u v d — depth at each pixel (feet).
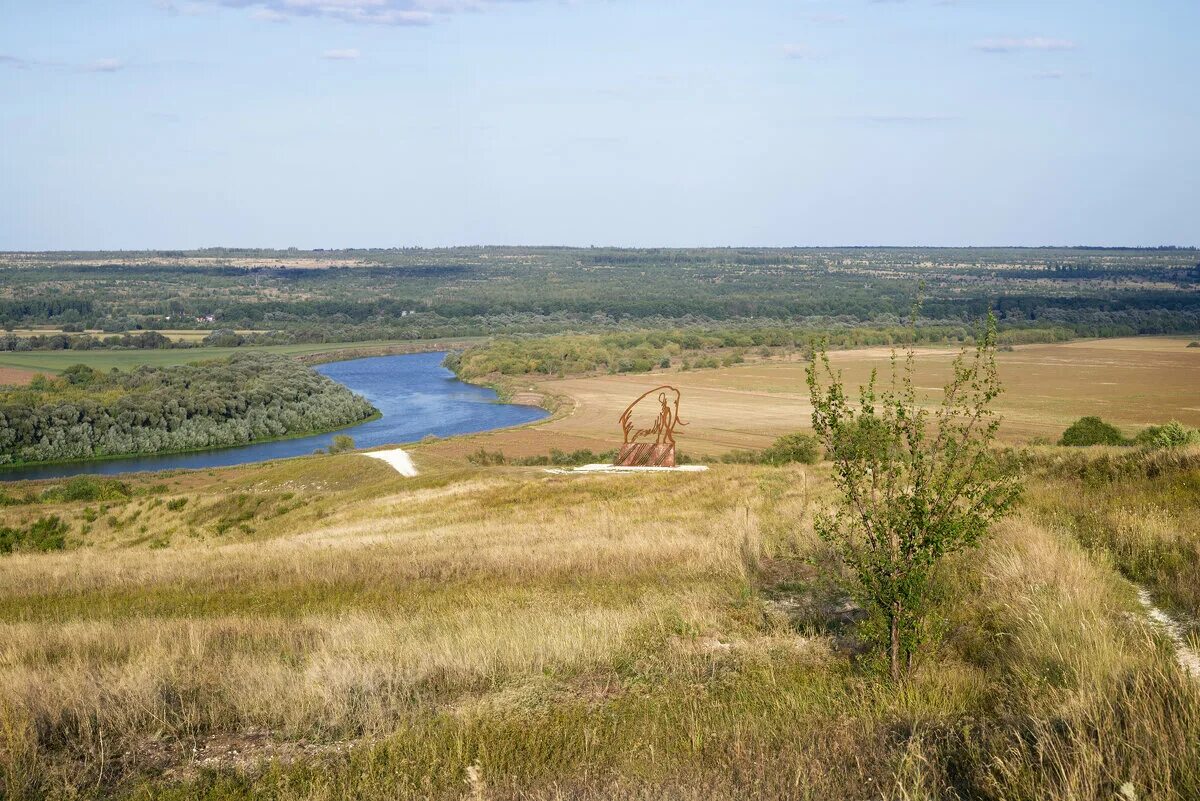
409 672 28.27
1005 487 26.55
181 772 22.57
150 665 28.53
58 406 292.40
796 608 35.78
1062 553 35.29
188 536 115.55
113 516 127.03
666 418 136.05
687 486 92.12
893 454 27.09
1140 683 20.21
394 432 305.53
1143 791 16.43
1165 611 30.09
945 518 25.96
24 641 35.22
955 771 19.62
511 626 33.73
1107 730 18.60
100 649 34.06
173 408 309.01
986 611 31.48
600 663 29.66
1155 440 100.68
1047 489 56.80
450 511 95.45
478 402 365.40
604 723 24.30
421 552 58.70
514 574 48.80
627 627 33.19
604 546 53.21
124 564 65.16
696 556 47.75
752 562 43.80
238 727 25.36
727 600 37.47
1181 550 36.19
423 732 23.95
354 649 31.35
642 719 24.41
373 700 25.73
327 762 22.71
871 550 26.81
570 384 389.80
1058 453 74.43
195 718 25.53
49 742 24.14
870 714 23.29
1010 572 33.22
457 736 23.06
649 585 42.91
